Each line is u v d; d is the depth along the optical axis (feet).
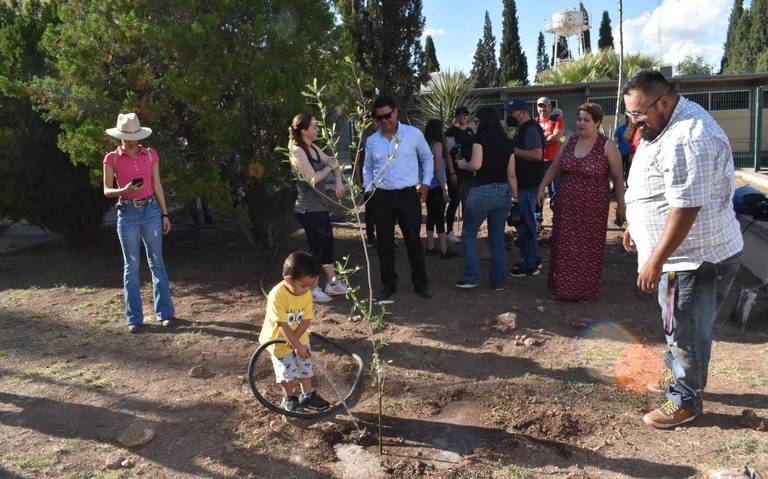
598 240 18.95
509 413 12.85
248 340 17.24
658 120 10.82
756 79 62.28
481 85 141.38
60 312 20.18
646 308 18.78
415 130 19.40
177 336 17.69
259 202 26.84
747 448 11.01
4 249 30.83
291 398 13.08
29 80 26.45
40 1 28.43
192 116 23.57
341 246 28.86
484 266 24.62
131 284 17.99
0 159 25.86
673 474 10.48
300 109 23.38
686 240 11.12
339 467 11.18
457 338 16.93
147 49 22.45
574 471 10.72
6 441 12.07
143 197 17.79
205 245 29.91
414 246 19.94
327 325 18.19
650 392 13.50
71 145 22.65
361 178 28.60
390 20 54.60
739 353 15.17
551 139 31.17
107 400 13.76
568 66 70.13
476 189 20.06
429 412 13.08
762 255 20.30
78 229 29.76
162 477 10.84
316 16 25.32
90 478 10.80
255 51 23.50
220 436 12.15
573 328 17.37
